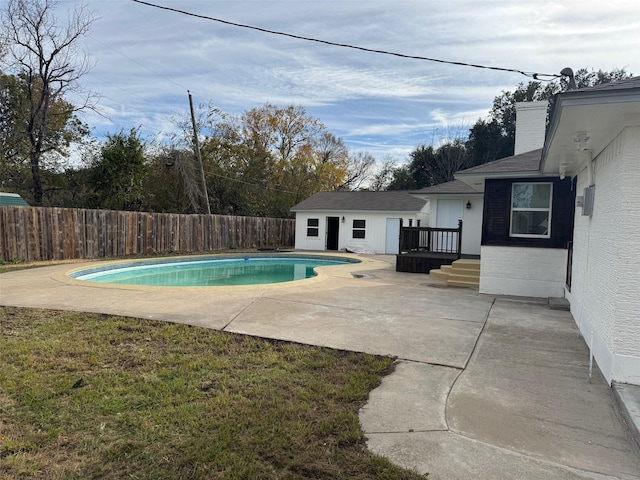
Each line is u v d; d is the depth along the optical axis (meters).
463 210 13.84
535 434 2.72
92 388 3.35
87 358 4.04
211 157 24.53
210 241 19.17
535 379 3.69
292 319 5.68
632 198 3.49
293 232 25.05
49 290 7.65
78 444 2.53
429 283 9.58
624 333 3.49
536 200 8.10
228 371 3.79
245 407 3.04
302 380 3.60
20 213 11.94
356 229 20.94
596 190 4.77
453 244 14.04
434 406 3.12
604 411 3.07
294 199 31.50
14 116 17.38
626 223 3.51
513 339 4.91
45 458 2.38
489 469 2.30
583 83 31.53
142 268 13.89
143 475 2.23
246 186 26.34
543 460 2.41
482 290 8.37
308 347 4.52
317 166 36.00
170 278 12.51
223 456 2.38
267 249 20.83
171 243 17.23
